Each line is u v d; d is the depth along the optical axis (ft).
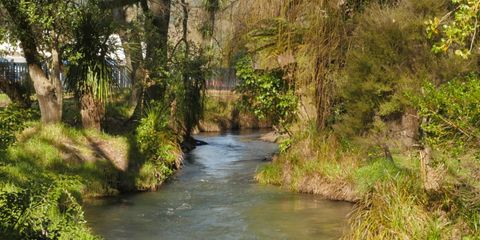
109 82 53.42
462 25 20.24
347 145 48.96
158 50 64.34
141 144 55.26
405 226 29.09
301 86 52.49
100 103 55.83
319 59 49.93
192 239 35.35
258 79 54.08
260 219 39.88
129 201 45.32
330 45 49.32
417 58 38.60
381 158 44.27
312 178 48.65
